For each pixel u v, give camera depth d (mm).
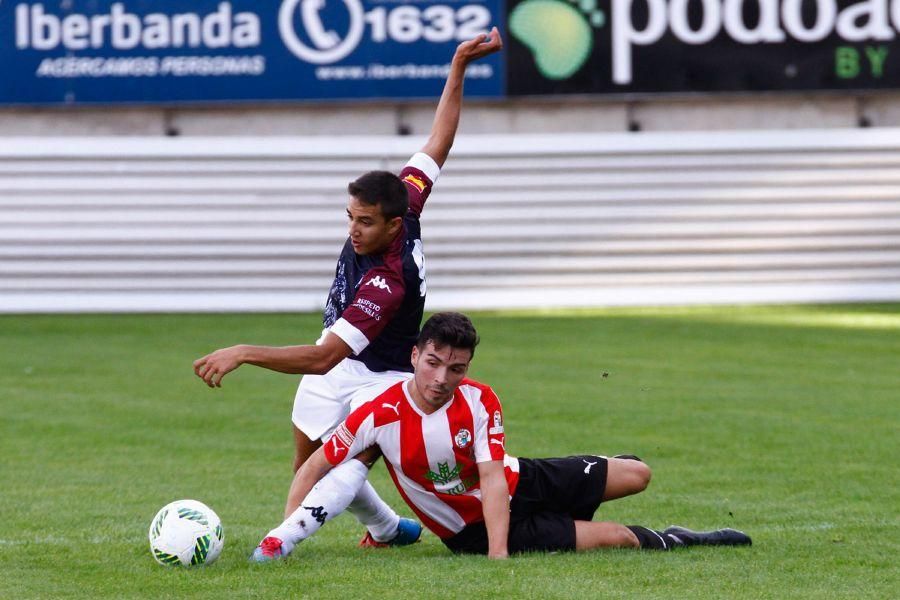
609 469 19828
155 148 67125
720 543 19922
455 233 67688
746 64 67375
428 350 18109
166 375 43031
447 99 22516
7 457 29312
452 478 19031
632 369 43750
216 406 36875
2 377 42500
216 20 66438
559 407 35938
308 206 67500
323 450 19203
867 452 29391
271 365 18531
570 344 51000
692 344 50750
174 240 67375
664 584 17125
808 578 17609
